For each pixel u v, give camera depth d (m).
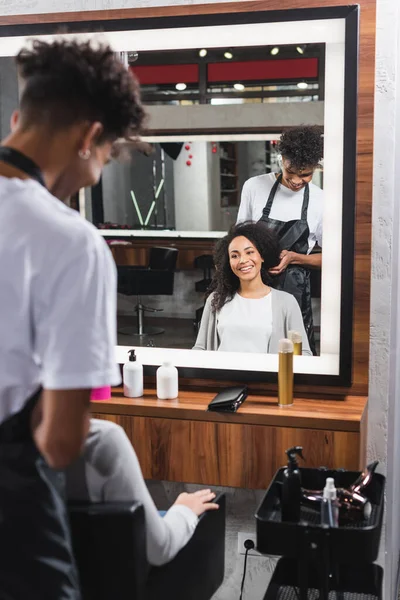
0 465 1.37
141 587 1.67
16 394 1.36
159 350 2.54
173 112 2.37
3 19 2.50
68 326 1.31
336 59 2.26
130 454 1.71
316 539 1.76
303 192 2.34
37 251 1.31
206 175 2.37
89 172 1.47
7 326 1.31
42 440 1.34
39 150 1.40
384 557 2.52
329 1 2.24
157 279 2.48
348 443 2.19
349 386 2.38
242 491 2.58
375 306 2.36
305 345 2.41
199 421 2.29
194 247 2.43
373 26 2.22
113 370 1.38
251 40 2.31
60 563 1.42
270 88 2.31
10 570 1.36
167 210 2.41
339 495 1.93
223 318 2.46
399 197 2.39
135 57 2.40
